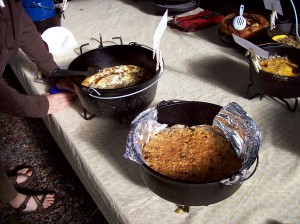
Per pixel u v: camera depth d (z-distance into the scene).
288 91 0.83
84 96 0.80
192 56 1.25
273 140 0.80
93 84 0.94
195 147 0.68
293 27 1.22
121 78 0.96
